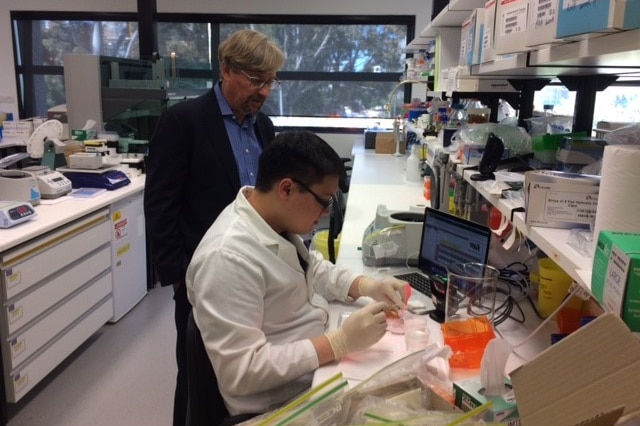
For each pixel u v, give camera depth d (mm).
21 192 2832
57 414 2480
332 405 1023
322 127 6543
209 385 1268
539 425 743
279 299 1332
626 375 677
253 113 2076
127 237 3533
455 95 2740
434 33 3564
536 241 1097
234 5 6191
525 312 1622
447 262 1812
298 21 6227
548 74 1815
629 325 686
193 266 1272
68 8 6242
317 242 2791
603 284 750
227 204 1968
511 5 1254
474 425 904
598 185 1072
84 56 3846
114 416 2473
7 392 2395
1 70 6391
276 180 1279
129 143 4137
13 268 2354
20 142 4773
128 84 3980
